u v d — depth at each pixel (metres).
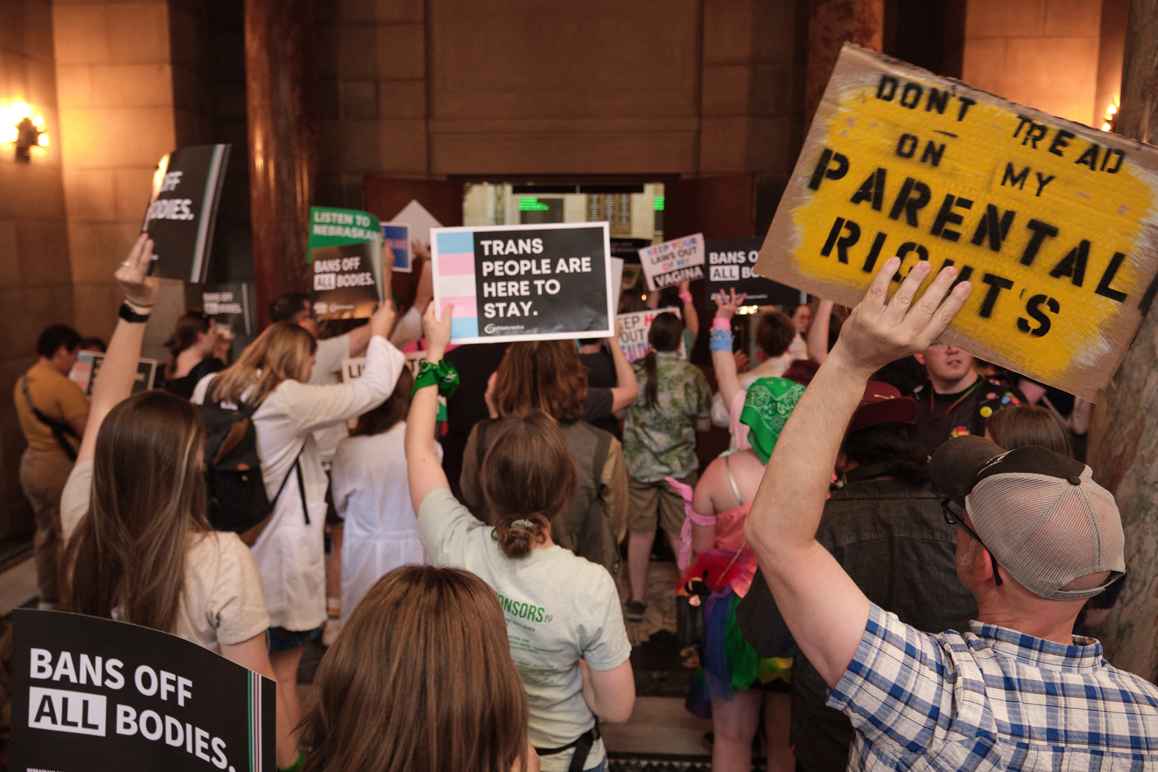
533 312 2.71
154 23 7.61
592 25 8.00
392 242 5.39
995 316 1.24
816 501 1.18
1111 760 1.12
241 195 8.44
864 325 1.13
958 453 1.32
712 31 7.93
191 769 1.25
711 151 8.03
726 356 3.21
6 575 5.96
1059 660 1.18
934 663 1.18
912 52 7.94
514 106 8.11
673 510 4.80
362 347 4.42
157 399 1.87
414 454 2.20
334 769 1.10
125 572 1.81
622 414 5.04
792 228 1.30
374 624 1.13
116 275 2.24
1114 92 7.05
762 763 3.25
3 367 6.79
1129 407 2.29
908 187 1.25
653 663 4.33
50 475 4.91
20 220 7.10
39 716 1.29
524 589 1.90
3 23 6.89
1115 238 1.21
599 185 8.67
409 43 8.08
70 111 7.73
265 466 2.98
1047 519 1.14
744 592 2.53
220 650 1.91
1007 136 1.23
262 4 6.93
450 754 1.09
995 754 1.13
